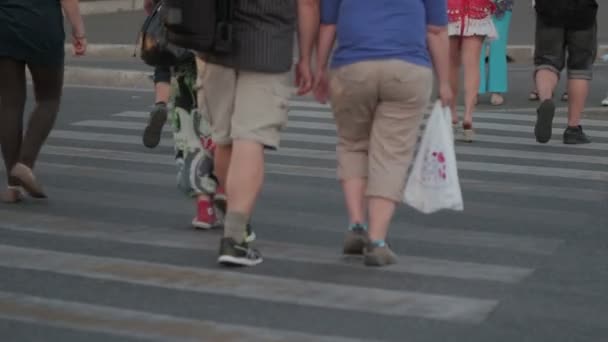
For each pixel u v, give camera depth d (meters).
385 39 17.66
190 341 15.16
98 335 15.41
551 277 18.19
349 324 15.80
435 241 20.33
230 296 17.02
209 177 20.75
